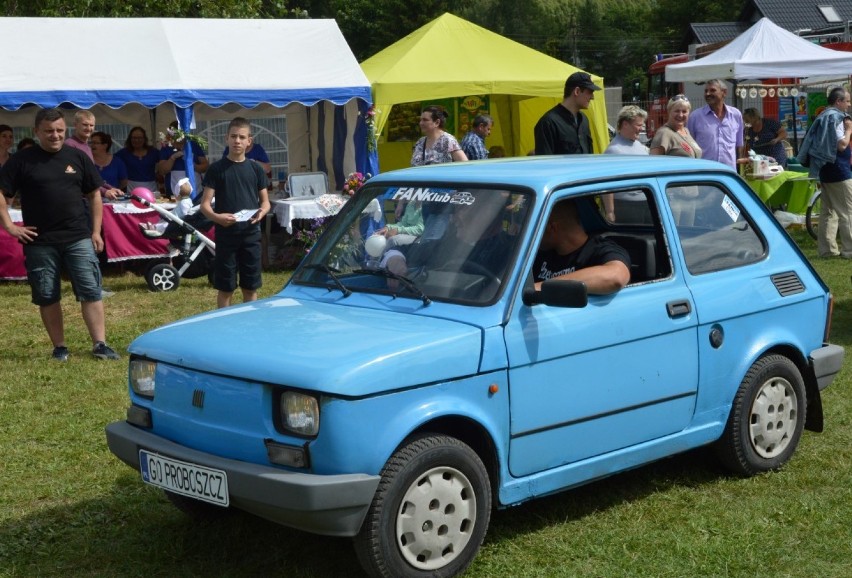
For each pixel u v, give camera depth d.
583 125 8.99
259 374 4.09
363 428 3.99
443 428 4.43
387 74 15.87
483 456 4.52
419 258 4.88
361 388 3.98
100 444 6.36
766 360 5.60
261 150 15.27
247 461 4.15
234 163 8.91
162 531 5.03
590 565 4.56
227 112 16.44
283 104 14.12
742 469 5.57
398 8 72.44
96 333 8.70
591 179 5.02
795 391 5.73
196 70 13.88
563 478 4.73
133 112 16.70
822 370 5.88
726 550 4.67
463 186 5.04
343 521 3.97
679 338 5.11
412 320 4.53
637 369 4.94
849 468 5.76
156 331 4.80
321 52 14.95
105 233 13.01
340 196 14.38
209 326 4.68
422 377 4.16
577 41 108.56
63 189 8.37
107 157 14.32
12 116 16.19
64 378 8.03
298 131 16.69
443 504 4.25
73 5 23.00
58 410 7.12
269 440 4.07
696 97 29.42
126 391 7.64
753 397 5.52
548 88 16.55
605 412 4.83
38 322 10.50
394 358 4.10
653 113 29.70
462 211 4.92
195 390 4.33
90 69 13.28
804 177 15.24
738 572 4.48
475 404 4.35
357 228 5.26
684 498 5.36
